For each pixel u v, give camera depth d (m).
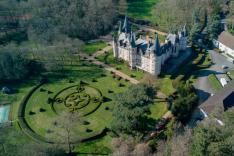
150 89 156.88
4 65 188.38
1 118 163.75
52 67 196.50
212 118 132.50
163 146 124.06
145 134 144.25
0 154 118.50
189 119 155.75
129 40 187.12
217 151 98.50
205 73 191.75
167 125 149.62
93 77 190.75
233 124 120.44
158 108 162.50
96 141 146.00
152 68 183.38
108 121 156.12
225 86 167.88
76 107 166.00
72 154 139.75
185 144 113.56
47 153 124.94
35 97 177.12
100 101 169.25
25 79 194.75
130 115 135.62
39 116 162.50
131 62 191.75
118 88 179.12
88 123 155.75
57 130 149.62
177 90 169.50
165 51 191.12
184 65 196.50
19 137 145.75
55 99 173.88
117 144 131.88
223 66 196.50
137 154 121.06
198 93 173.88
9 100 176.88
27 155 119.25
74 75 193.88
